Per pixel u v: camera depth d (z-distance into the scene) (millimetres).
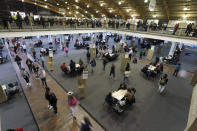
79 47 18406
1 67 11383
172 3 16125
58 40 20391
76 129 5371
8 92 7691
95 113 6367
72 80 9461
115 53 14844
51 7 36000
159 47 16906
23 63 12281
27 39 23516
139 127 5727
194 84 2582
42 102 6984
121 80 9750
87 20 18609
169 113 6668
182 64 14086
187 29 10992
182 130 5688
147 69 10359
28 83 8250
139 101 7492
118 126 5699
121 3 20859
